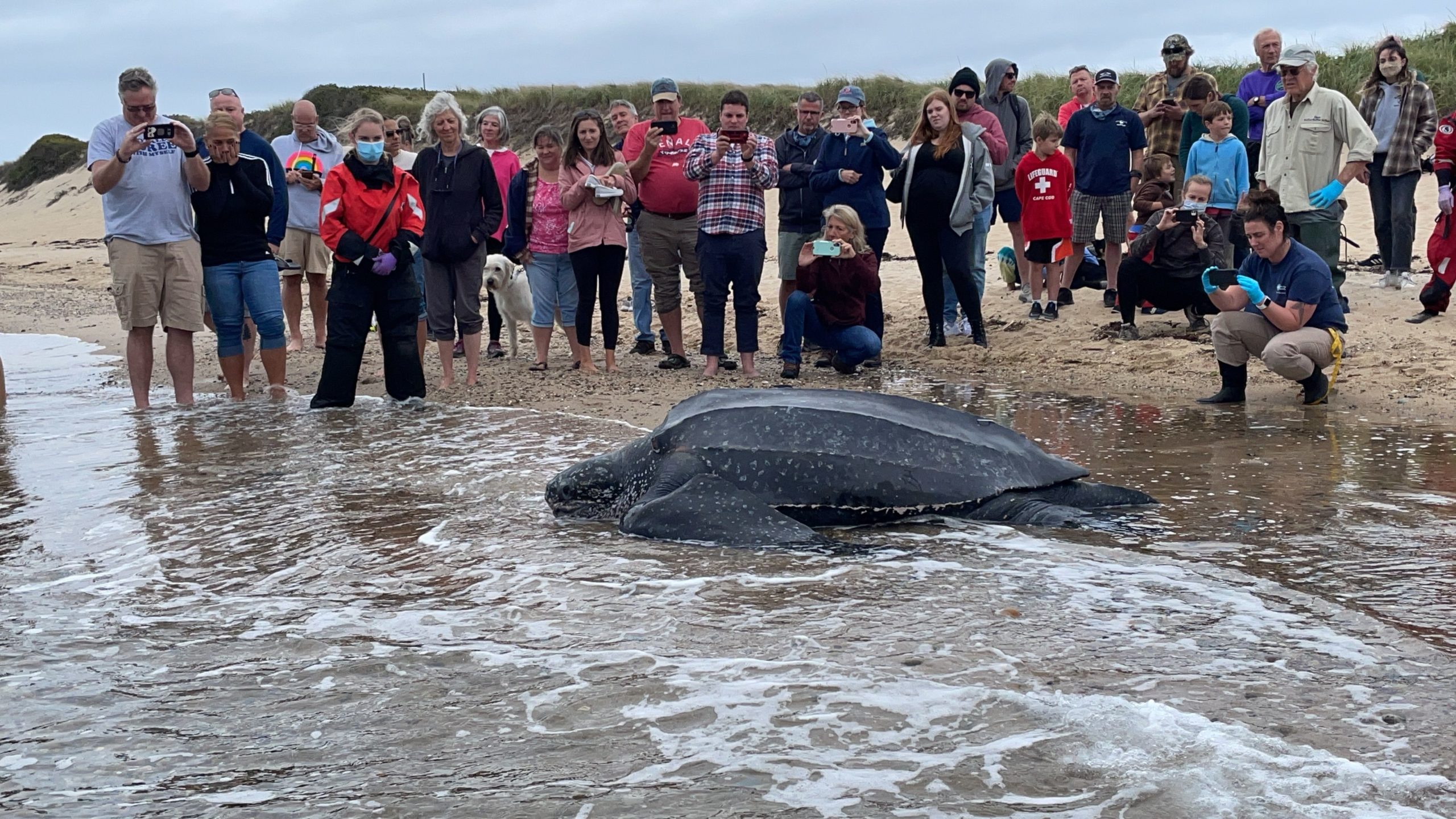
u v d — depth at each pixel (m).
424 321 9.77
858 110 8.87
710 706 2.84
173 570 4.16
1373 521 4.35
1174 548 4.12
